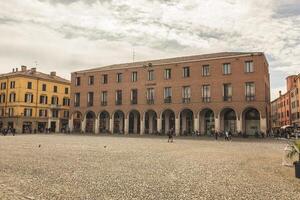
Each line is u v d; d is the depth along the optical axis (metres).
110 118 59.44
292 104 78.50
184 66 52.97
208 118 51.72
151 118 56.91
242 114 47.84
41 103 69.50
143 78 56.72
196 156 17.81
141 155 17.89
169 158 16.55
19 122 64.62
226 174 11.42
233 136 47.16
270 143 32.28
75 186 8.98
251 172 12.00
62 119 74.31
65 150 20.48
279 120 95.81
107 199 7.60
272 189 8.95
